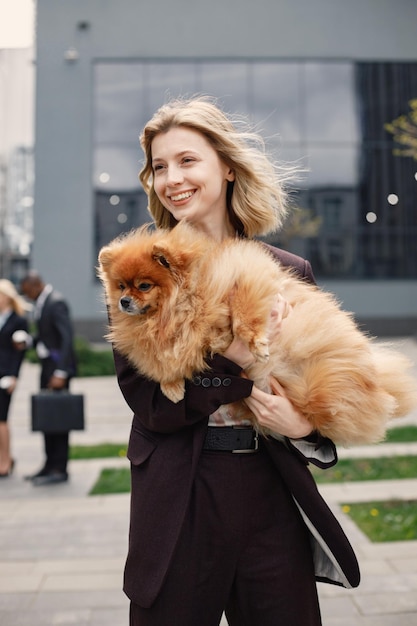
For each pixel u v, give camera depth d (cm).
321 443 202
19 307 712
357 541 477
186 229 201
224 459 195
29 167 4956
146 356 189
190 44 2333
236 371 188
